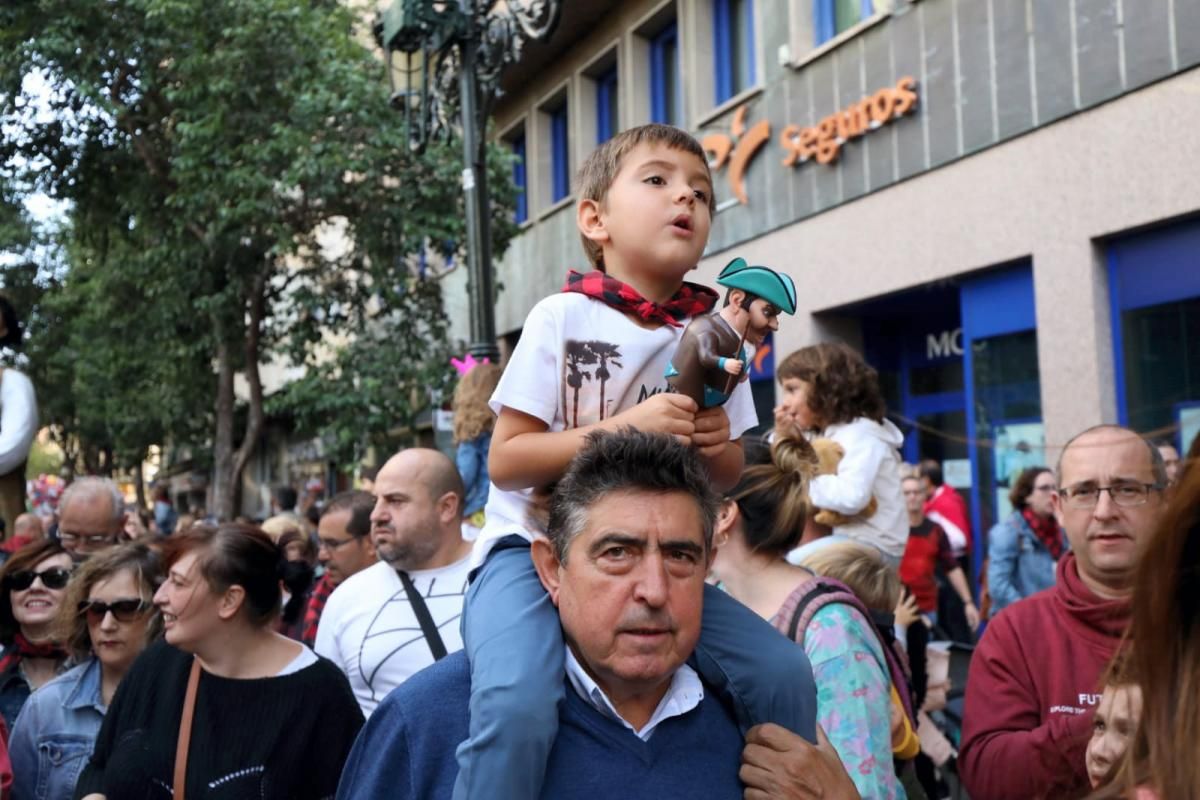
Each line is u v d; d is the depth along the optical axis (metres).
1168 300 7.55
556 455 1.80
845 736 2.44
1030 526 6.57
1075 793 2.27
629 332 1.89
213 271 15.41
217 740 2.89
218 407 16.77
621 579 1.65
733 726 1.87
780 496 2.82
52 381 25.08
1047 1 8.24
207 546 3.03
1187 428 3.77
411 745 1.90
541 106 16.98
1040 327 8.36
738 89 12.56
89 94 13.70
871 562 3.12
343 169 13.28
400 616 3.64
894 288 9.80
